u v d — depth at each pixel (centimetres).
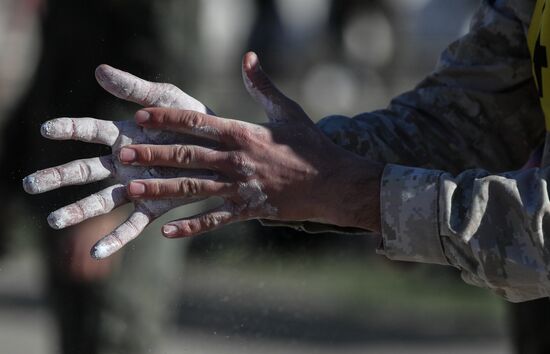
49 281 958
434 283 1888
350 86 3347
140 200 658
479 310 1761
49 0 948
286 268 1596
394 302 1750
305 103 3322
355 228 710
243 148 658
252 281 1410
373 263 1919
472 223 650
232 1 3462
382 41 3341
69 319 958
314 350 1470
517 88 747
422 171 670
